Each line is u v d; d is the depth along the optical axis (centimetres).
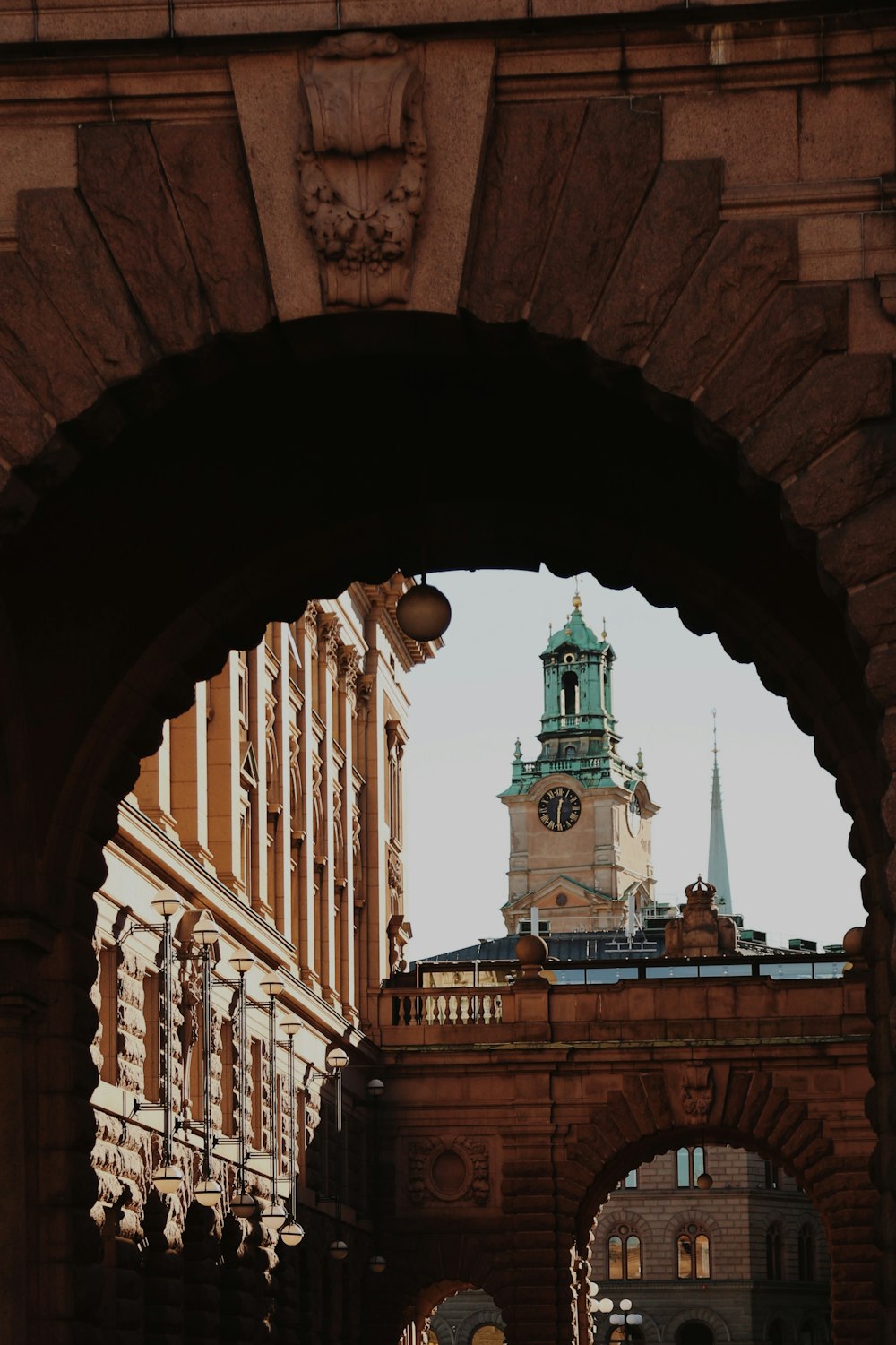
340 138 1389
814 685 1958
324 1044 5475
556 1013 6000
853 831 1944
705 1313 10719
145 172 1414
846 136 1388
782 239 1380
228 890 4222
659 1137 6000
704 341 1380
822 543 1351
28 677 1902
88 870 1961
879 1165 1733
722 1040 5859
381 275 1399
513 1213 5900
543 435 1928
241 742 4766
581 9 1380
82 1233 1884
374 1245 5969
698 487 1944
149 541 1952
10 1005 1861
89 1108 1939
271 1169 4559
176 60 1413
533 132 1405
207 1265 3878
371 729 6569
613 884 19212
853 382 1361
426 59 1407
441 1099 6016
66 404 1405
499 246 1400
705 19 1380
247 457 1930
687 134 1398
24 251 1412
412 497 2016
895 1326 1472
